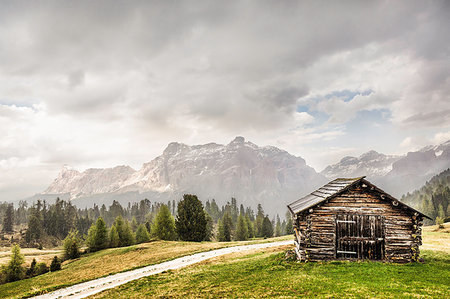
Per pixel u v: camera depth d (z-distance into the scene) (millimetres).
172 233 81062
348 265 22656
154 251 52062
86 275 39906
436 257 24859
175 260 40375
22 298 29750
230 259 33500
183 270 30422
